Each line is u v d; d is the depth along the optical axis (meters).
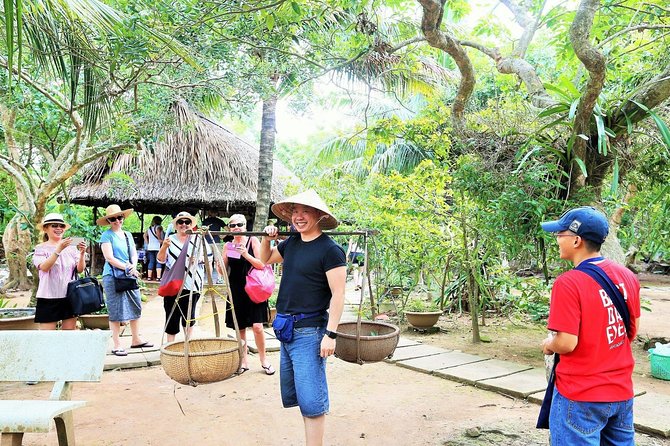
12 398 4.60
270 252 3.60
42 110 7.70
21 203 11.29
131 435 3.75
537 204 5.32
